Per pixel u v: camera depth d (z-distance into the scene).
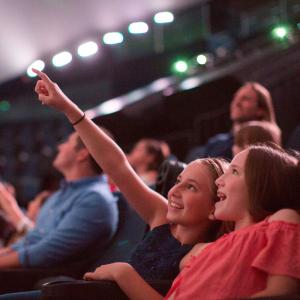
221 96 5.69
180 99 5.90
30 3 6.52
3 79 7.41
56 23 6.69
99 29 6.75
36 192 8.96
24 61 7.08
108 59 9.97
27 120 10.48
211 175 1.96
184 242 2.00
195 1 6.75
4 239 3.66
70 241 2.89
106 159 2.12
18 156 9.98
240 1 7.74
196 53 8.87
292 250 1.58
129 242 2.86
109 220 2.91
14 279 2.76
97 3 6.48
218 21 8.30
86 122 2.11
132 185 2.14
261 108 3.65
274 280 1.56
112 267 1.86
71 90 10.34
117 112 6.20
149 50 9.57
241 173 1.76
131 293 1.81
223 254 1.69
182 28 9.00
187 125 5.87
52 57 7.05
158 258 2.08
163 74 9.44
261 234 1.65
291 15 6.97
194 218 1.95
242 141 2.69
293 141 3.37
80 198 2.97
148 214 2.16
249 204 1.73
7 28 6.70
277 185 1.70
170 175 2.28
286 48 6.09
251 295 1.60
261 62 6.12
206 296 1.64
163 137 6.04
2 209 3.85
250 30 7.71
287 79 5.66
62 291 1.77
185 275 1.74
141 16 6.60
